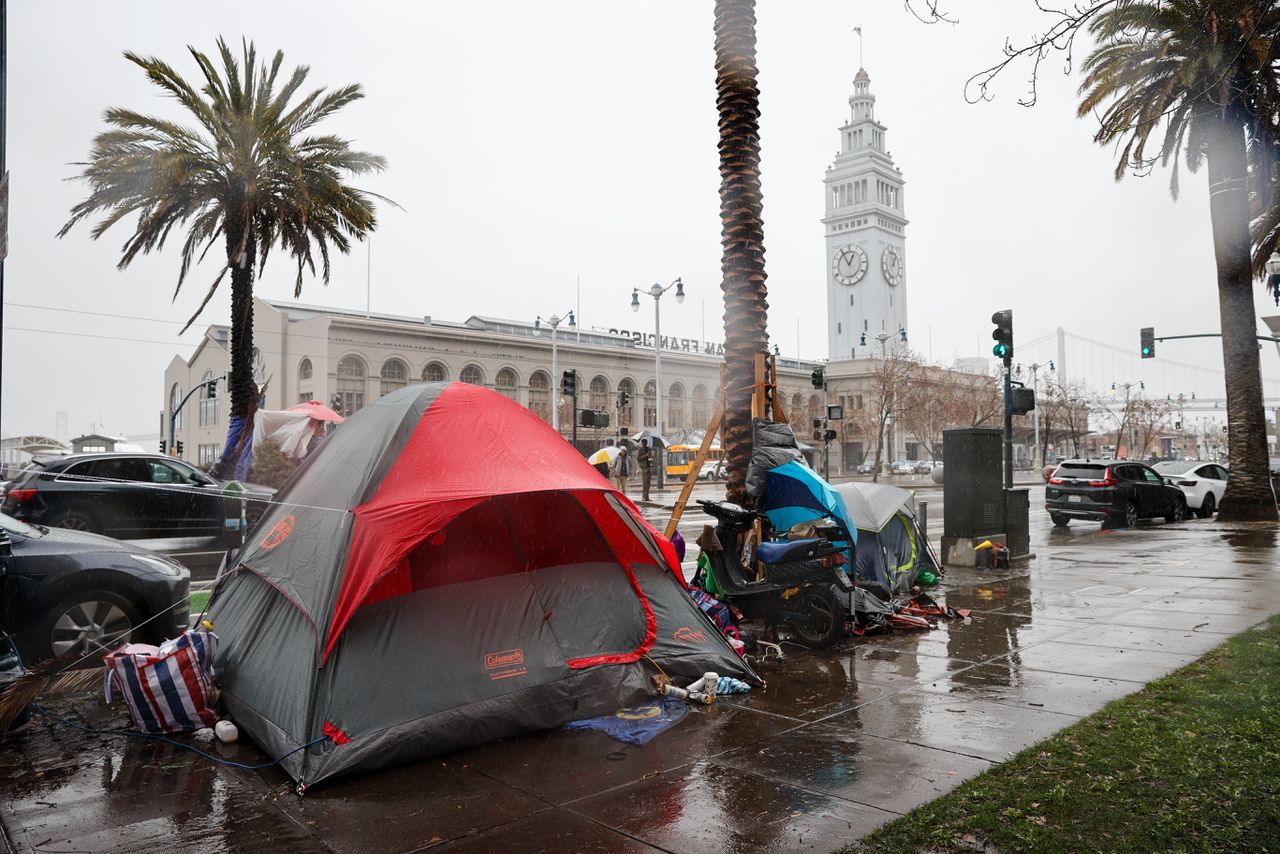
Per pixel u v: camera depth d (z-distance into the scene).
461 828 3.90
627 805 4.14
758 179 8.91
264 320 58.53
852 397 78.25
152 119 19.39
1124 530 18.77
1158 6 5.91
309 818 4.04
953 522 12.88
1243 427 20.45
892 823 3.80
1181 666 6.63
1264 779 4.14
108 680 5.36
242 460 20.59
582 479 5.82
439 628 5.21
